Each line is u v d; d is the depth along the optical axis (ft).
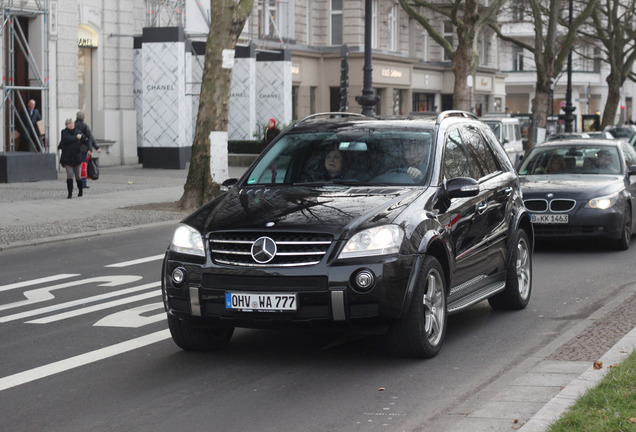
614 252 50.62
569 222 49.57
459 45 108.37
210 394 23.13
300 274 24.21
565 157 54.44
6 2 100.99
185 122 125.39
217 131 72.23
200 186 72.54
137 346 28.63
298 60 169.27
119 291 39.14
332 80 176.35
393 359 26.53
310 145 30.27
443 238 26.78
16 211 69.56
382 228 24.77
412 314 25.35
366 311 24.31
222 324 25.25
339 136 30.32
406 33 194.29
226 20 71.61
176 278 25.52
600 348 26.40
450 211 27.94
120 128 130.41
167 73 123.34
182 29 123.34
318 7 175.22
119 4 129.29
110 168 124.26
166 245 54.70
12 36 100.01
